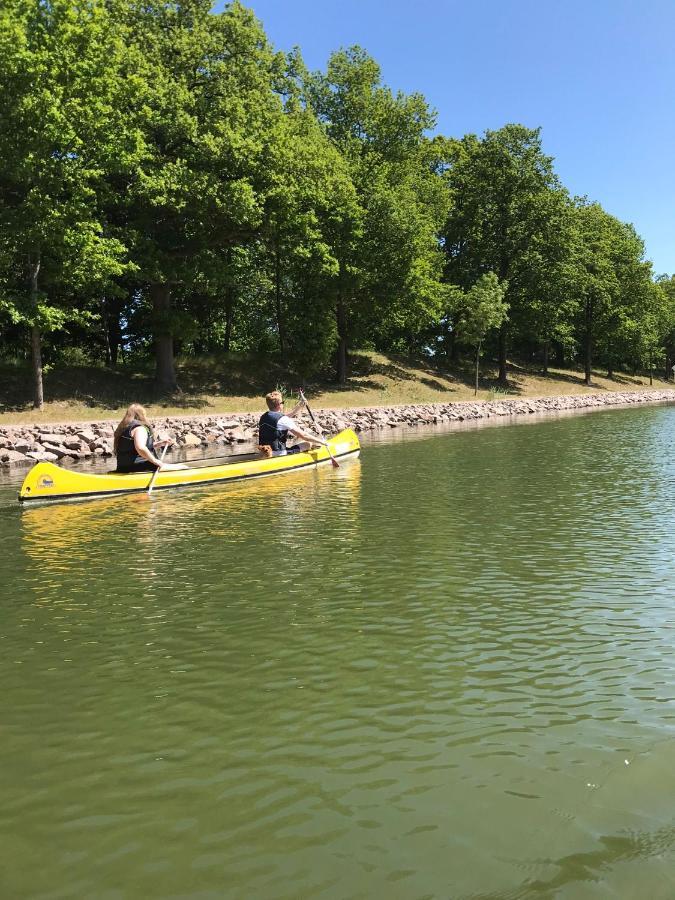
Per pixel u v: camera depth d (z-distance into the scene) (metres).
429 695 3.94
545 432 23.84
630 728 3.50
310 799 2.97
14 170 21.17
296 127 30.80
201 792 3.05
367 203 35.56
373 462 15.44
